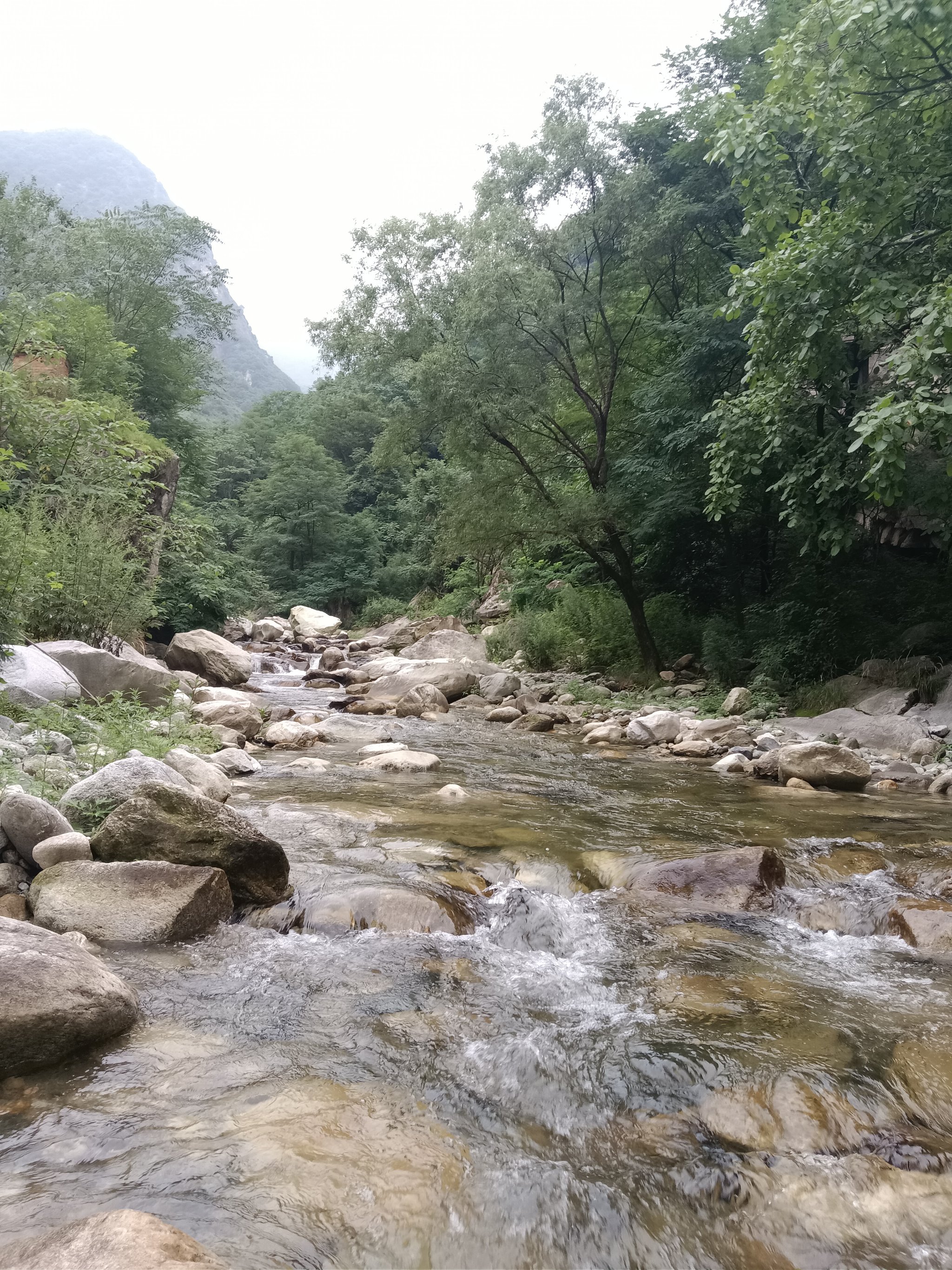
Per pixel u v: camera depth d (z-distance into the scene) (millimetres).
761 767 9023
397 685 15828
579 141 14703
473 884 4699
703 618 17891
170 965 3582
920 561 15898
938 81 8258
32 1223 1992
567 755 10211
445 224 15336
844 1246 2074
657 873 4965
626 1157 2410
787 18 14867
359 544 43312
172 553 16250
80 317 18078
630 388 18438
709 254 16797
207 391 28156
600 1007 3387
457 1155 2381
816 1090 2736
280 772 7922
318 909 4215
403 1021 3207
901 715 11102
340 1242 2002
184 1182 2188
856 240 9070
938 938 4148
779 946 4160
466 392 14773
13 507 10305
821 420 11328
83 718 7312
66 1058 2789
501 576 30609
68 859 4141
